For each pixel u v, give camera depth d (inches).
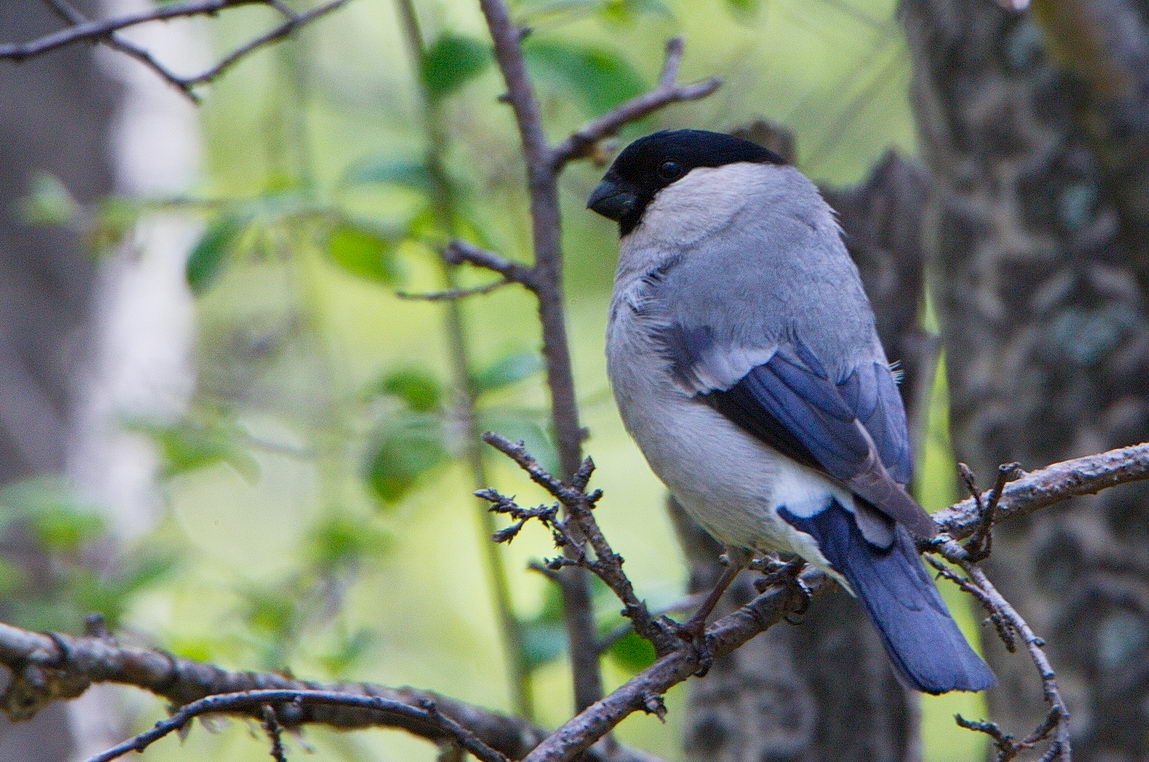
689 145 347.9
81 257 538.6
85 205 540.4
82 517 417.4
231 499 609.0
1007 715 386.6
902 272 370.9
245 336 535.5
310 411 501.0
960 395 401.1
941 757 566.3
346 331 617.9
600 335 597.9
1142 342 374.9
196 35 600.7
